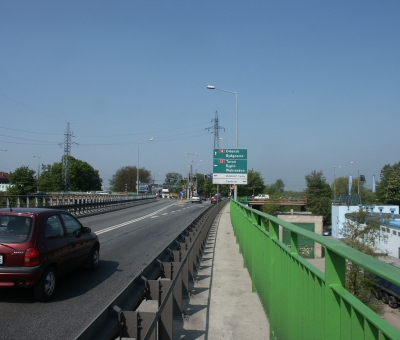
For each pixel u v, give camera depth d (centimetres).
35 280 675
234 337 572
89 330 351
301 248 1672
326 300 296
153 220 2892
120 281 858
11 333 540
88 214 3155
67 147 8994
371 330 229
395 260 2331
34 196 2561
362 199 6431
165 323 496
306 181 7344
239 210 1500
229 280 941
